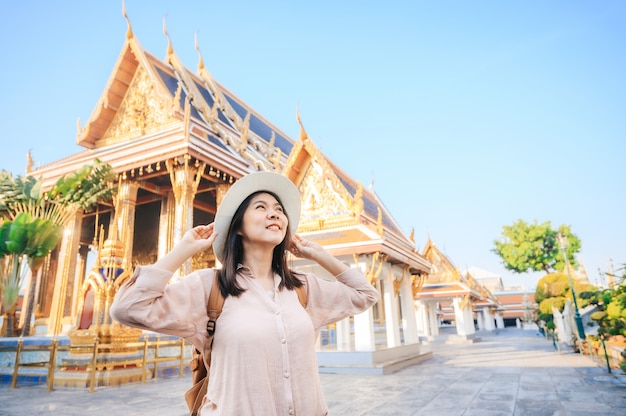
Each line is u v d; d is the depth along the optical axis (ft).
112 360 31.45
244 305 5.26
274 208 6.15
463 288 81.66
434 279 85.20
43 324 54.60
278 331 5.07
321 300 6.24
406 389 26.27
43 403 24.23
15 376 31.68
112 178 52.01
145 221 73.26
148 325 4.73
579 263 106.83
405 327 45.75
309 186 39.93
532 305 173.27
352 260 36.73
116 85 65.21
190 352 40.42
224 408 4.62
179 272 48.55
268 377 4.79
